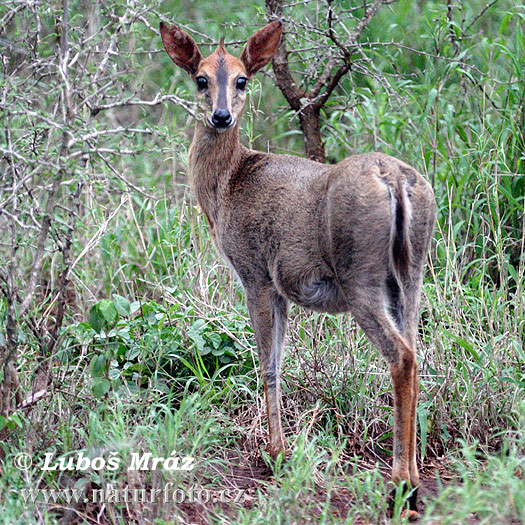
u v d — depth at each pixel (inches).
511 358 420.2
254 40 436.5
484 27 687.7
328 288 372.5
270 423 391.2
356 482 336.5
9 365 357.4
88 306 504.7
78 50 366.9
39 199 430.6
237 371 452.1
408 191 339.9
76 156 348.2
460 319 436.5
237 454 402.0
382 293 340.8
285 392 433.4
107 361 373.4
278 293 400.2
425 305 457.7
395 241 333.4
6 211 347.6
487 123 535.2
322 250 361.1
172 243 522.6
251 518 320.5
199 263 492.7
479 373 412.8
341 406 422.3
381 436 406.9
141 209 537.3
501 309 446.3
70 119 338.3
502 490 309.1
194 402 405.1
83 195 528.4
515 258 501.4
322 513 313.6
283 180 384.5
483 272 453.4
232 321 460.4
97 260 536.7
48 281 514.9
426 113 536.7
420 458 393.1
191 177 425.7
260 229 387.5
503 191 471.2
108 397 398.6
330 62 542.0
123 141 607.5
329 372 430.0
